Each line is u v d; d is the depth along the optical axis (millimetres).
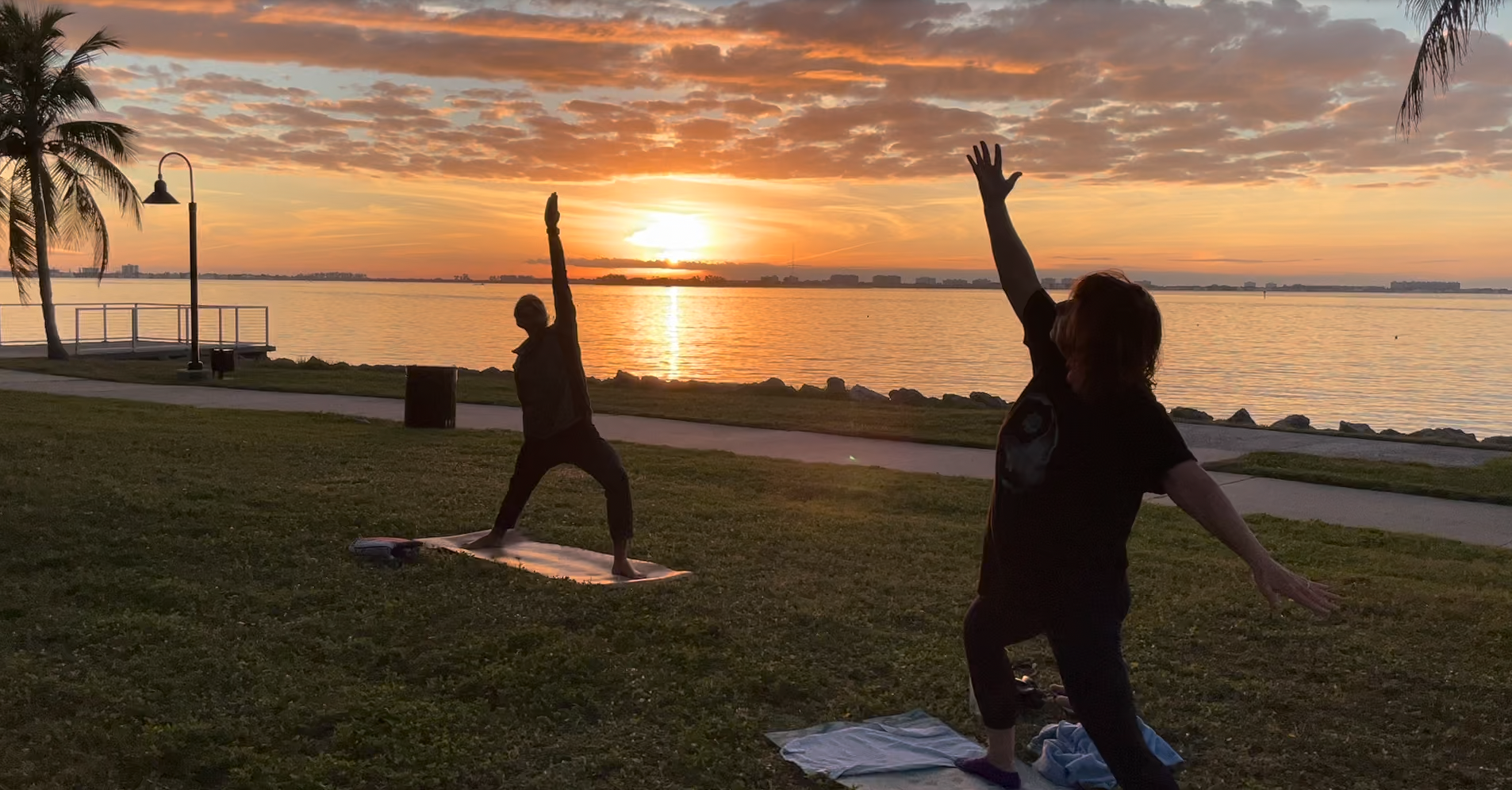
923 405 20641
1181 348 67000
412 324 92000
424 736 4379
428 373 15258
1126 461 3064
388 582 6672
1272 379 45219
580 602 6250
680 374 43906
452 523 8500
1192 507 2969
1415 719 4730
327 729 4531
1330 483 12180
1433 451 14641
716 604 6273
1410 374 48469
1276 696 4965
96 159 27812
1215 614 6293
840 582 6910
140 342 36188
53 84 27859
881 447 14867
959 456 14023
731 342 71312
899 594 6660
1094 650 3170
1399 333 90750
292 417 16344
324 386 22266
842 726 4559
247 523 8188
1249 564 2883
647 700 4840
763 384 23297
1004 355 58938
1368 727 4637
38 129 27938
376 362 47844
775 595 6570
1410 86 10055
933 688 5027
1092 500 3104
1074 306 3080
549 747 4340
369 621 5863
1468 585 7320
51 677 4910
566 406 7141
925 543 8227
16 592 6273
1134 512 3152
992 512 3438
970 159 3719
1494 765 4281
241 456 11766
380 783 3990
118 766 4098
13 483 9352
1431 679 5172
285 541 7586
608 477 7008
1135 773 3156
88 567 6918
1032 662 5438
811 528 8680
